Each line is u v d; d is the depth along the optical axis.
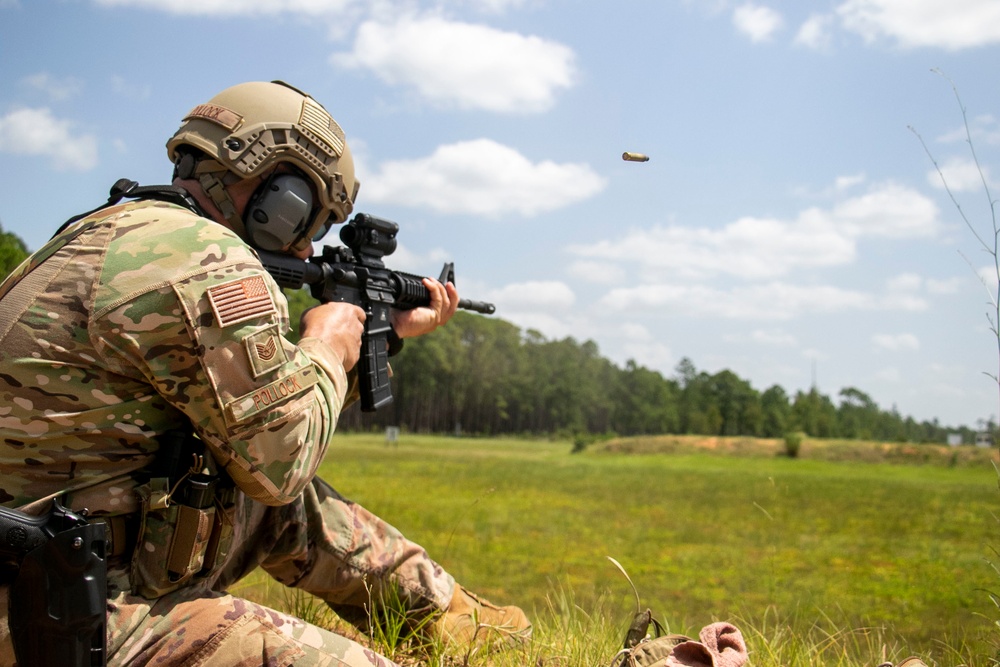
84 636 1.49
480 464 52.19
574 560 16.52
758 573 15.50
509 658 2.66
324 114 2.11
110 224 1.73
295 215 2.08
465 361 129.50
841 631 3.37
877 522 26.12
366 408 2.53
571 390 135.38
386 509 24.09
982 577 14.77
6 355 1.64
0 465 1.63
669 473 50.00
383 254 2.64
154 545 1.70
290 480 1.80
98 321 1.65
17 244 56.03
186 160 2.01
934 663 3.06
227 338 1.69
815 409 138.00
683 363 158.38
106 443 1.68
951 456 63.44
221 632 1.72
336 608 2.76
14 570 1.52
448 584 2.81
